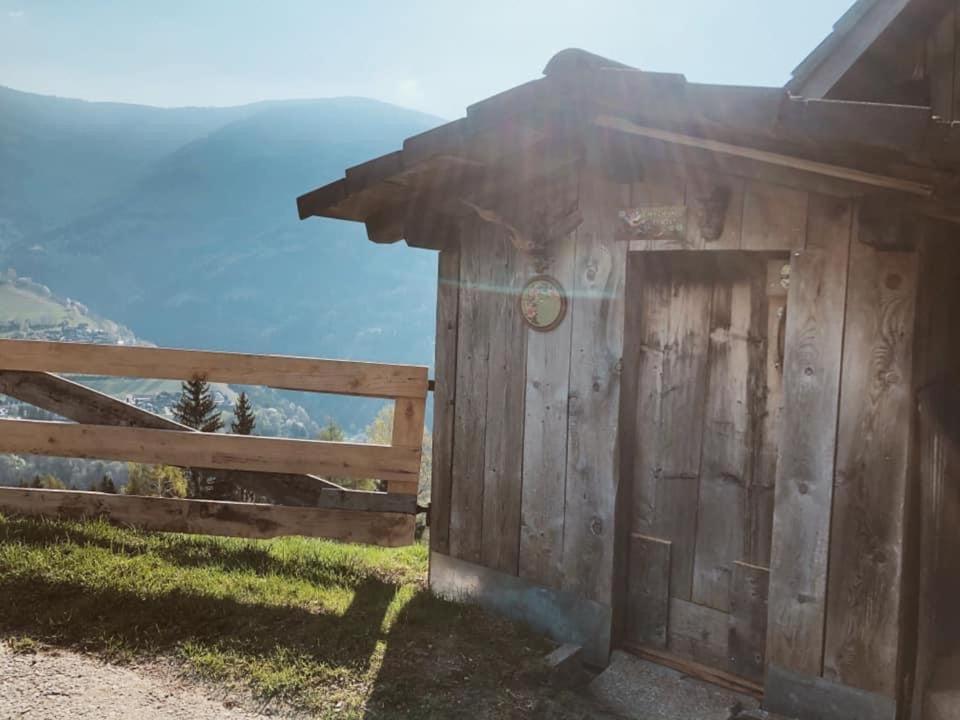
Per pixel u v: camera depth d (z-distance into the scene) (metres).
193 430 5.11
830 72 4.39
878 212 2.90
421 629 3.93
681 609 3.90
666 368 3.92
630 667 3.87
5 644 3.47
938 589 3.19
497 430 4.38
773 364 3.57
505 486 4.34
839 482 3.13
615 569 3.90
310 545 5.67
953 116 4.57
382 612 4.14
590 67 2.88
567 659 3.77
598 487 3.93
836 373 3.12
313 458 4.98
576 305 3.97
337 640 3.69
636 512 4.05
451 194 4.18
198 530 5.09
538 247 4.03
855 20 4.66
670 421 3.92
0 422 5.18
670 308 3.90
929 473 3.07
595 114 3.14
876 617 3.05
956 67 4.60
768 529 3.59
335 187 4.04
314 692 3.23
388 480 4.95
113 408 5.21
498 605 4.38
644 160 3.58
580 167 3.91
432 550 4.75
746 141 2.94
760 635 3.62
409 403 4.90
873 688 3.06
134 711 3.01
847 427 3.10
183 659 3.44
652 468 3.99
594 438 3.94
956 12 4.55
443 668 3.52
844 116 2.34
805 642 3.25
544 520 4.16
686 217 3.51
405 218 4.48
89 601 3.88
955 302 3.44
